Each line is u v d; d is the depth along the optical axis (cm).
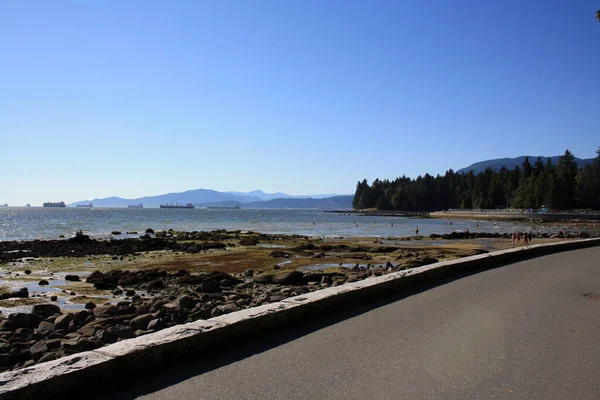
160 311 1062
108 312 1132
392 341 638
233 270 2184
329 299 827
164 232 5369
